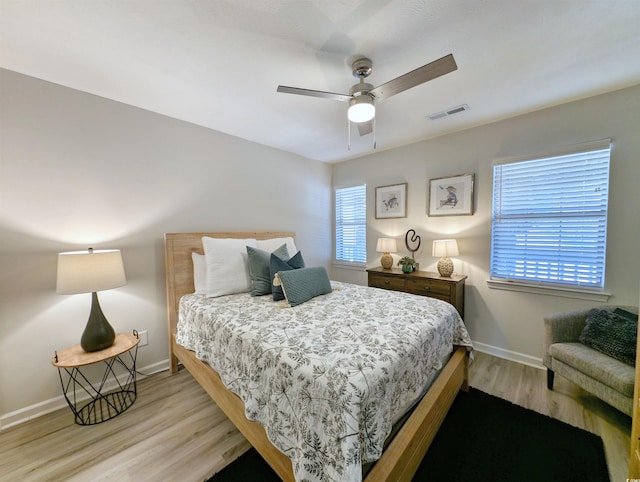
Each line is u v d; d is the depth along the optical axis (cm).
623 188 206
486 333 280
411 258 328
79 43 152
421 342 149
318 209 414
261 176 334
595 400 196
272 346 135
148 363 241
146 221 240
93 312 190
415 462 127
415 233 336
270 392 127
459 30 144
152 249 243
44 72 180
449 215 303
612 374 163
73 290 171
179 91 206
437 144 311
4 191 176
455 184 296
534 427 170
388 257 335
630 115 203
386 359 123
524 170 253
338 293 235
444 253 279
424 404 146
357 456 94
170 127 253
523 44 155
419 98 220
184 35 146
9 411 178
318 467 102
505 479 137
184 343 218
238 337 153
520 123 252
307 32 144
